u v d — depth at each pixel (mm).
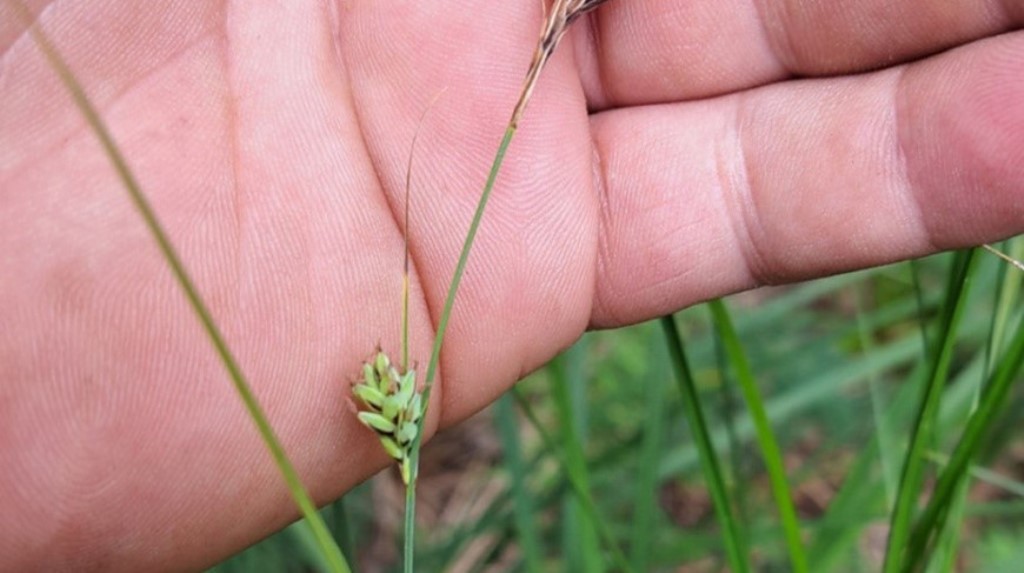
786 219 75
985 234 69
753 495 126
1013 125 66
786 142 75
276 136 69
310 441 69
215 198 66
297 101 70
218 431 65
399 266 72
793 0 73
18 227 60
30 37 62
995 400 66
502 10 73
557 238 74
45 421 61
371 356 70
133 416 63
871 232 73
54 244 61
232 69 69
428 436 75
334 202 70
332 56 73
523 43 74
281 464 46
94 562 65
